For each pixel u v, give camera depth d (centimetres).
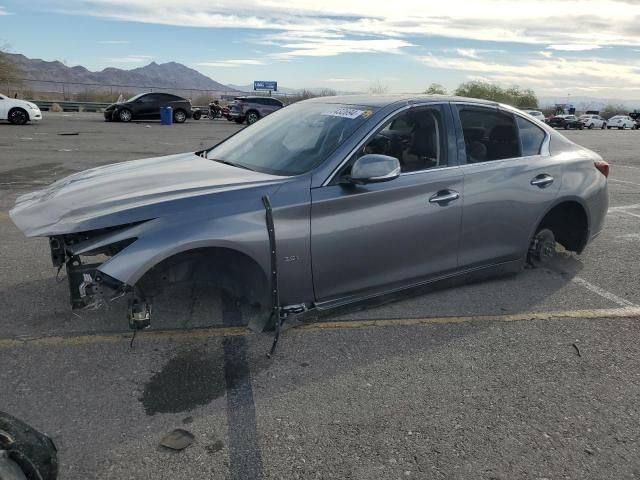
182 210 319
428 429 285
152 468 251
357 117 388
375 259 377
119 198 331
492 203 432
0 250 539
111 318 394
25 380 316
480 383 330
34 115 2261
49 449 216
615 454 271
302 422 287
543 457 267
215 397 307
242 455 261
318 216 348
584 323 419
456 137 420
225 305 419
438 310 431
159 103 2870
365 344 372
